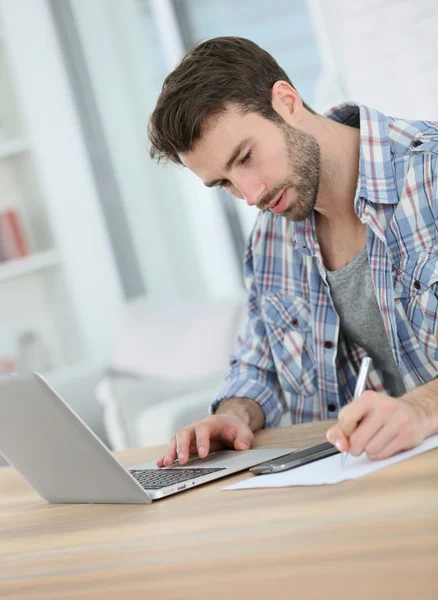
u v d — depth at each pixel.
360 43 3.18
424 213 1.51
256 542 0.83
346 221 1.63
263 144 1.44
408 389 1.59
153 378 3.42
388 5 3.04
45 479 1.28
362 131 1.54
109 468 1.14
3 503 1.43
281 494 1.02
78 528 1.09
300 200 1.52
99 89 4.52
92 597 0.77
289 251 1.76
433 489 0.88
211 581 0.74
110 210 4.53
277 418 1.72
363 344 1.69
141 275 4.58
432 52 2.98
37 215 4.54
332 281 1.65
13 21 4.35
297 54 3.93
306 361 1.75
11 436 1.24
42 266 4.43
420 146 1.51
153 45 4.43
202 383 3.22
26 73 4.37
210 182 1.48
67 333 4.57
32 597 0.82
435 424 1.12
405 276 1.54
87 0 4.47
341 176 1.56
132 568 0.84
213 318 3.35
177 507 1.08
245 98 1.43
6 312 4.55
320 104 3.64
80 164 4.43
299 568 0.72
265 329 1.83
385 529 0.78
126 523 1.05
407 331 1.57
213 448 1.46
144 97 4.50
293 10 3.91
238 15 4.10
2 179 4.55
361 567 0.69
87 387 3.82
